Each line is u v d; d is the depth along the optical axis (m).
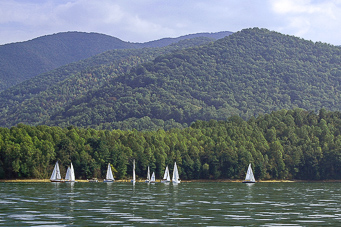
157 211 76.94
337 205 89.88
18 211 75.75
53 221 64.88
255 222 65.44
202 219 67.88
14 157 199.38
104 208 81.00
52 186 158.12
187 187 160.75
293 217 70.81
